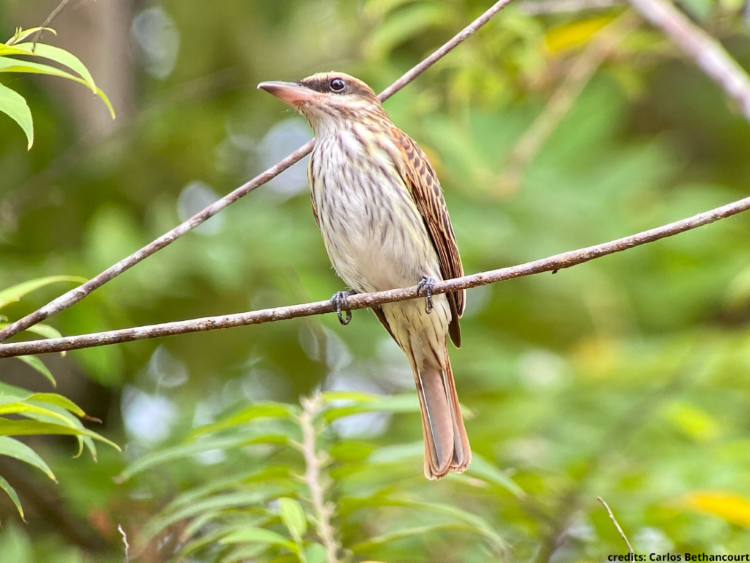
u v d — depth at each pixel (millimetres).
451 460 8570
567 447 11109
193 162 13633
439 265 9625
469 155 12602
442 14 12094
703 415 10297
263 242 12086
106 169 13102
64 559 9023
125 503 9594
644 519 8945
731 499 8383
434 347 9328
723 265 13898
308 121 9438
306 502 7535
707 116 16172
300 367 12906
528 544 9352
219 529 8094
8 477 10031
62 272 10633
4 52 5340
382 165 9117
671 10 11469
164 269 11188
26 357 6559
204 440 7957
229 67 14000
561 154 13828
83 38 12016
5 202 12414
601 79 14172
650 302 14016
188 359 12484
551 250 13133
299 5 14352
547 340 14258
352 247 9156
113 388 12391
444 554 9531
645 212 13898
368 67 13031
